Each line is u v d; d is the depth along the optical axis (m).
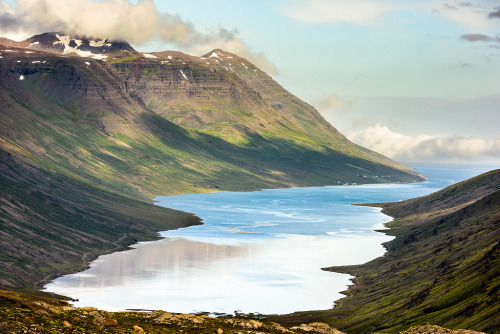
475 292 166.25
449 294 171.38
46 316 105.88
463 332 108.69
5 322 97.12
